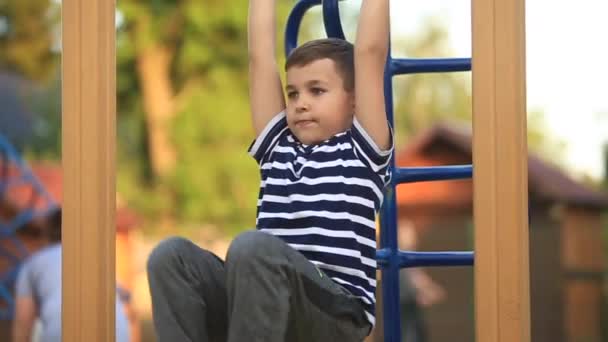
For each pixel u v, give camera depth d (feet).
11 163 81.46
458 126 140.15
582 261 129.08
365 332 25.09
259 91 27.96
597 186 208.44
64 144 24.64
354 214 25.22
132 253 82.94
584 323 128.67
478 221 23.43
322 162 25.88
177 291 24.86
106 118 24.64
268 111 27.78
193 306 24.90
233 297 23.08
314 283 23.85
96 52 24.68
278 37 147.02
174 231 152.46
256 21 28.32
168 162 154.20
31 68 150.00
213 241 151.94
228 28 154.61
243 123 153.89
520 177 23.35
